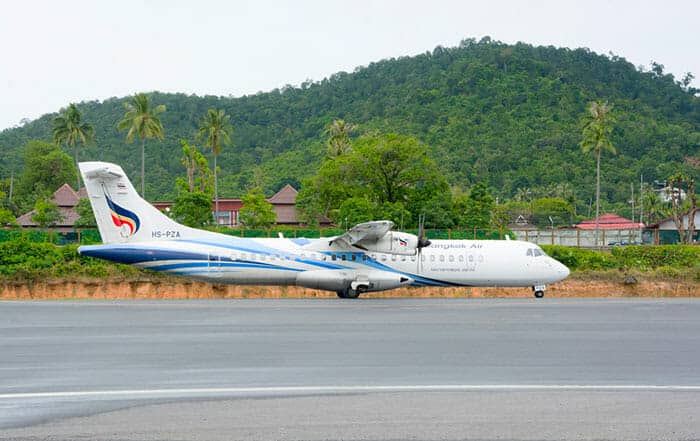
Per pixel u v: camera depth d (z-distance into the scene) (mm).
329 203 94312
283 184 168125
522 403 19312
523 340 29266
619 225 135500
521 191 168875
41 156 144125
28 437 16219
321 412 18344
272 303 43719
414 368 23688
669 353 26625
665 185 167375
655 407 19016
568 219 139375
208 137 106500
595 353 26531
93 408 18609
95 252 43031
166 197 164875
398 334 30594
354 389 20750
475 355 25984
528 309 40562
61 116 125062
